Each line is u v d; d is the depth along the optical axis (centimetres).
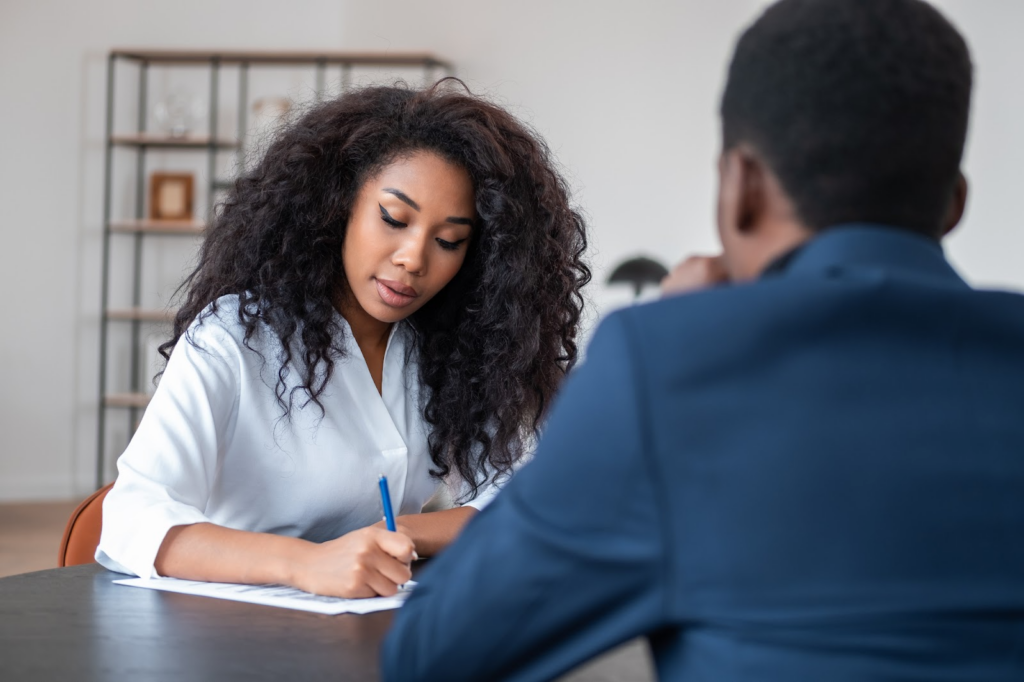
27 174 570
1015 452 55
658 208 556
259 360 145
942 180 60
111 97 571
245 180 156
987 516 54
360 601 112
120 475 131
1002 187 482
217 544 121
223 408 141
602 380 55
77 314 578
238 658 92
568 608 55
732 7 550
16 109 568
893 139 58
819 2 60
